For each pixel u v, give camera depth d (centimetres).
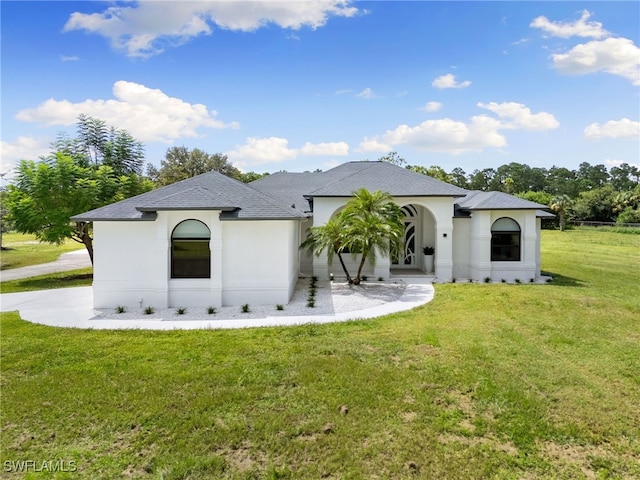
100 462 493
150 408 629
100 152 2805
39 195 2134
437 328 1104
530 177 12838
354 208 1770
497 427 572
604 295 1593
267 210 1448
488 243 2003
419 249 2388
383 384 719
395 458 498
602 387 712
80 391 690
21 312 1338
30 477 463
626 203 7706
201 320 1221
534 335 1034
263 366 810
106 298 1402
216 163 7106
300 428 567
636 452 515
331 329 1103
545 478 461
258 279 1438
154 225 1395
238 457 505
